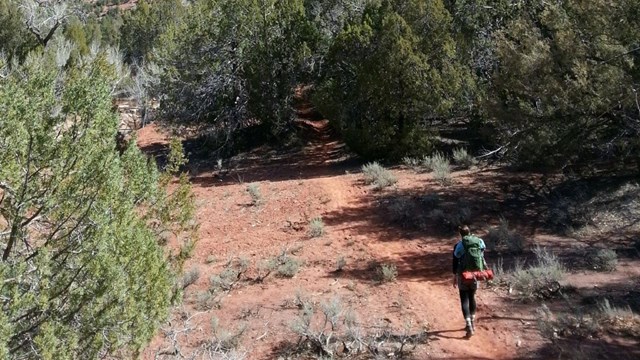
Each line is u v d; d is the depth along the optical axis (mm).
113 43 45812
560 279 8719
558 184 13594
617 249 9914
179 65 23250
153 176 6625
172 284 6309
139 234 5363
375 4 21344
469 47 19547
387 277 9492
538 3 16359
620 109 12516
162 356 7145
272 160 21719
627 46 12125
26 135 4910
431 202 13016
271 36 22516
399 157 17875
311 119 28859
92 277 4879
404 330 7625
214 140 23641
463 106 18109
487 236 11047
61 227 5137
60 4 32781
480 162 16250
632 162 13469
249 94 22547
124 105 31703
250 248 11680
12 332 4289
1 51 29703
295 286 9484
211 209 14727
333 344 7359
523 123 13312
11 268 4703
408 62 17031
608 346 6746
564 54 12820
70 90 5551
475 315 7961
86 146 5273
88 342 4836
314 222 12352
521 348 6957
